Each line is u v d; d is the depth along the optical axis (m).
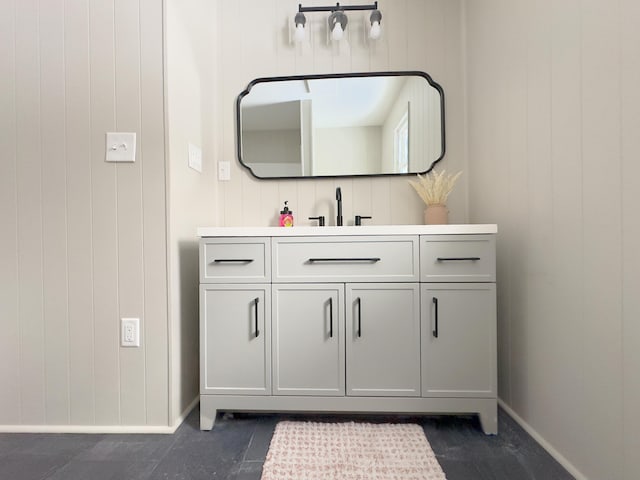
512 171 1.32
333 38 1.71
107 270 1.29
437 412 1.24
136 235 1.28
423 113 1.76
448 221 1.69
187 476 1.02
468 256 1.23
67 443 1.21
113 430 1.28
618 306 0.84
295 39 1.72
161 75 1.27
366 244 1.26
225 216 1.81
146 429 1.27
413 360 1.24
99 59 1.27
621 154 0.82
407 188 1.77
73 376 1.29
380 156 1.77
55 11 1.28
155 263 1.28
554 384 1.08
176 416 1.31
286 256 1.27
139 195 1.28
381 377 1.25
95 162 1.28
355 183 1.79
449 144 1.75
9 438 1.24
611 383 0.86
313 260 1.26
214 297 1.28
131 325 1.28
